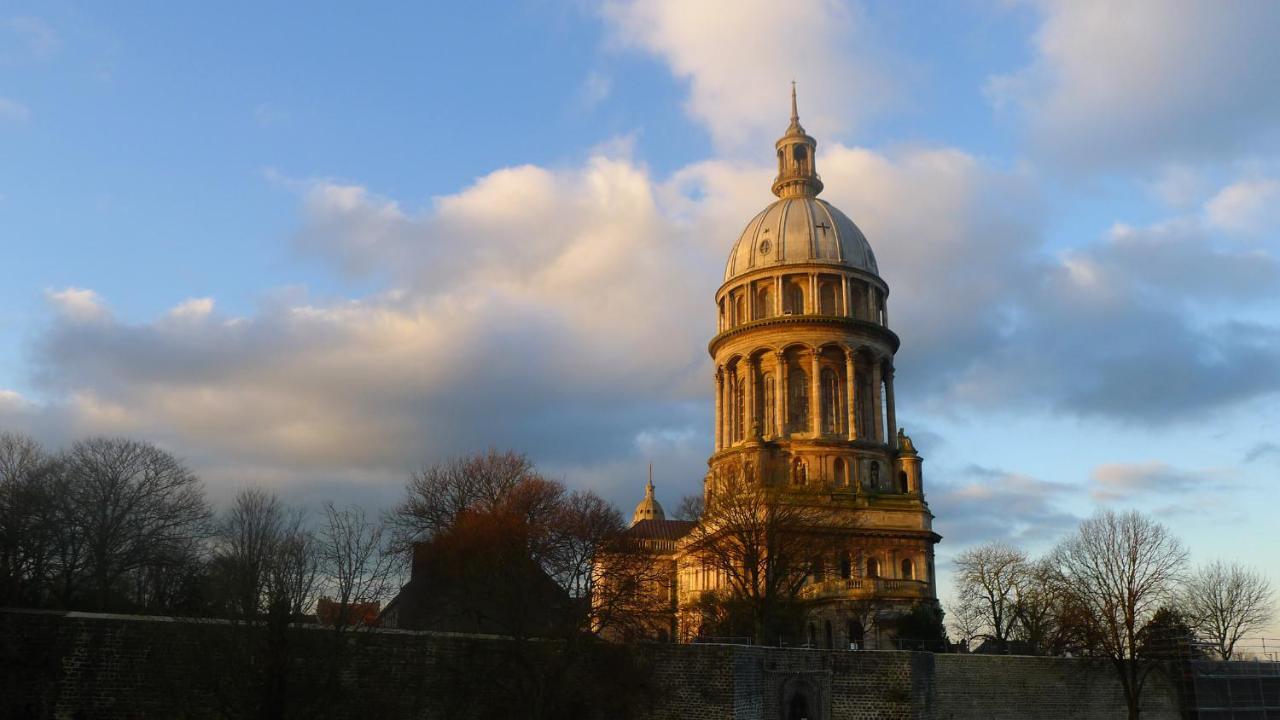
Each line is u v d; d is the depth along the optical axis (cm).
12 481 8075
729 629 9206
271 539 5353
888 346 12912
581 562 6825
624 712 6322
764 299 13050
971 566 11731
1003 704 7819
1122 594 8606
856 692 7388
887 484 12338
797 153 14188
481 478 8944
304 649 4947
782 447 12025
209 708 4994
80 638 4919
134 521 8750
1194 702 8569
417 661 5800
